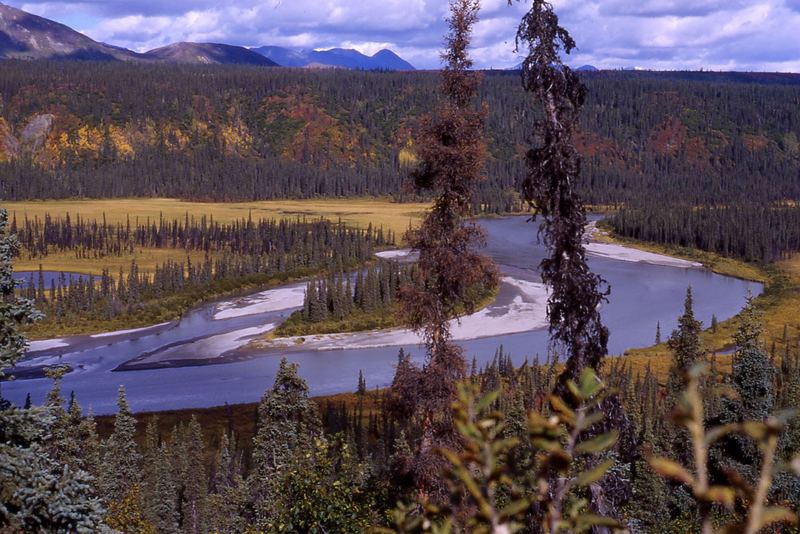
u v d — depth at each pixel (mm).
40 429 14867
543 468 2893
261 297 163625
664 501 29000
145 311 146500
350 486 16750
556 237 16578
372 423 82375
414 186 23797
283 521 16031
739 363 29484
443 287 23391
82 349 124500
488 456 2998
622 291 161250
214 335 131375
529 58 16609
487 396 3092
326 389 100000
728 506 2352
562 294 16438
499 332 124875
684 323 52500
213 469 71250
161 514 56969
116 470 54188
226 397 98812
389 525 15977
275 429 41625
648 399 62375
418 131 23359
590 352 16266
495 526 2895
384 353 118625
